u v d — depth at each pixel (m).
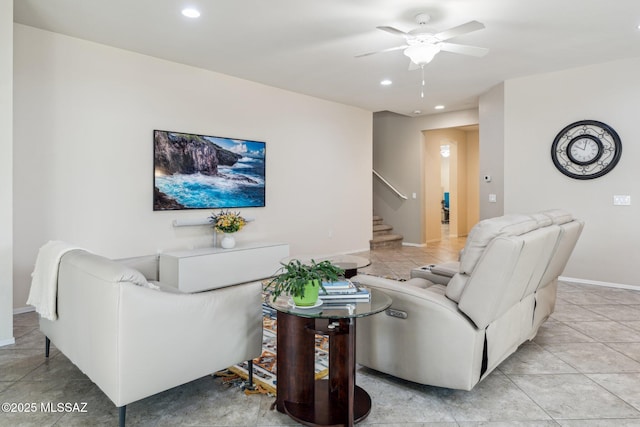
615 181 4.69
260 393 2.28
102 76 4.09
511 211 5.46
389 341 2.37
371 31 3.77
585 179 4.86
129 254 4.32
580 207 4.93
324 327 2.00
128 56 4.27
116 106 4.19
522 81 5.29
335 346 2.09
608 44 4.12
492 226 2.11
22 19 3.51
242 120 5.32
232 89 5.19
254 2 3.20
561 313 3.75
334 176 6.70
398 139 8.48
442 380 2.17
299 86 5.67
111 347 1.80
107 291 1.81
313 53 4.35
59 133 3.83
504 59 4.57
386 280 2.43
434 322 2.18
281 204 5.86
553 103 5.06
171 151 4.61
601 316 3.66
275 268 5.17
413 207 8.30
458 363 2.11
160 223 4.56
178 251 4.60
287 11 3.35
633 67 4.53
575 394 2.27
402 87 5.75
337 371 2.08
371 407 2.10
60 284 2.29
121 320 1.77
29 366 2.60
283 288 1.99
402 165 8.44
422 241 8.23
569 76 4.93
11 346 2.93
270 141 5.68
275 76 5.19
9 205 2.93
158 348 1.90
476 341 2.09
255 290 2.34
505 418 2.03
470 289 2.06
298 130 6.07
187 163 4.75
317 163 6.39
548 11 3.37
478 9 3.33
